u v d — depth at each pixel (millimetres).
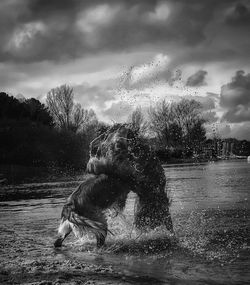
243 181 18547
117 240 7168
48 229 8602
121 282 4691
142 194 7570
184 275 4980
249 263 5387
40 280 4805
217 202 11289
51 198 16297
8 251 6543
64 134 52062
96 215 7051
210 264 5422
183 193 14086
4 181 30156
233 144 51125
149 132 8359
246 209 9812
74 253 6387
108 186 7188
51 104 89312
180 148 51344
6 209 12898
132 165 7480
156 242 6895
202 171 30109
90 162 7395
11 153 48688
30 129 53125
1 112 65062
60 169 45500
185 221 8523
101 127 7980
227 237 6941
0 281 4777
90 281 4711
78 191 7137
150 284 4617
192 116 49000
